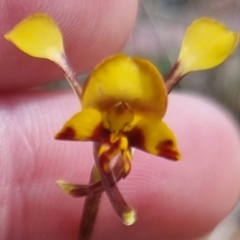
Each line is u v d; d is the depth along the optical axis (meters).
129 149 0.07
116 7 0.11
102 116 0.07
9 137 0.11
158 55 0.28
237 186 0.13
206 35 0.07
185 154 0.12
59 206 0.11
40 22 0.07
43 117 0.11
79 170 0.11
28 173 0.11
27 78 0.11
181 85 0.27
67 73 0.07
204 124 0.12
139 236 0.12
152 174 0.12
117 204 0.07
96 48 0.11
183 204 0.12
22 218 0.11
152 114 0.07
